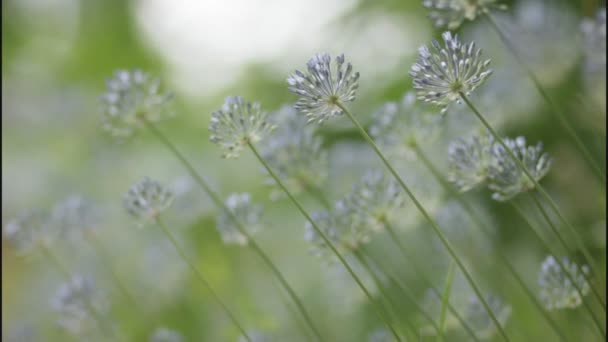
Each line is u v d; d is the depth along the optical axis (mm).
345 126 1370
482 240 1076
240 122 896
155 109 988
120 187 1719
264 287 1311
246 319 1241
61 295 1114
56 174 1796
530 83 1118
